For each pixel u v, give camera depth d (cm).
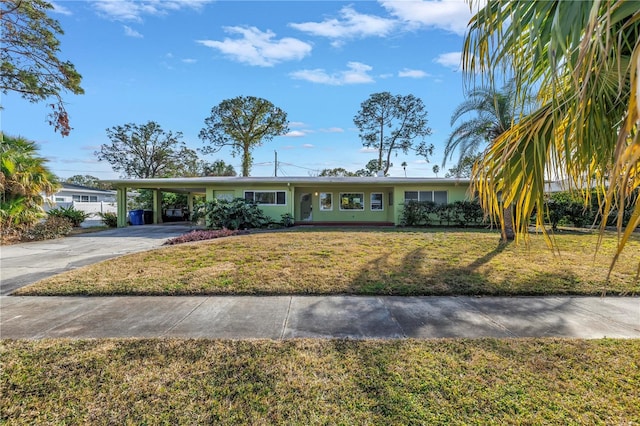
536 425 204
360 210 1833
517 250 816
